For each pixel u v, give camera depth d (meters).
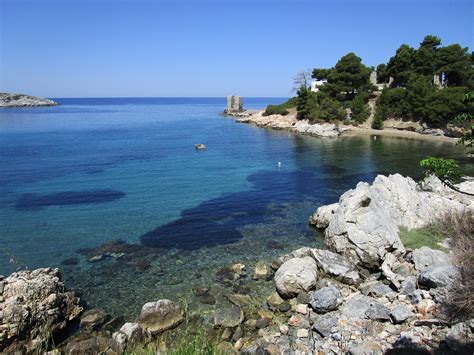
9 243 23.70
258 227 26.94
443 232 21.91
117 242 24.05
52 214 29.12
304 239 24.64
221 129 96.31
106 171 44.38
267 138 78.69
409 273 18.23
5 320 13.46
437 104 79.06
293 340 13.77
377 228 20.08
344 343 13.00
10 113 150.38
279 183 40.00
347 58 102.88
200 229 26.48
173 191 36.31
